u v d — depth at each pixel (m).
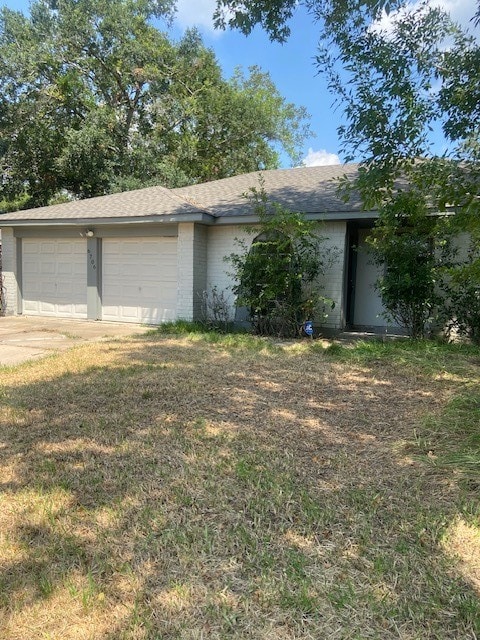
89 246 11.24
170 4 20.97
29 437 3.52
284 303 8.68
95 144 19.06
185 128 21.78
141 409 4.18
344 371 5.83
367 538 2.23
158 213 9.91
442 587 1.88
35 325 10.48
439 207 3.24
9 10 19.36
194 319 10.09
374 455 3.25
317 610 1.76
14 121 18.84
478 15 3.55
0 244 12.84
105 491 2.70
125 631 1.66
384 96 3.45
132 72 20.11
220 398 4.56
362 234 10.45
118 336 8.81
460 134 3.59
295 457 3.19
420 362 6.15
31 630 1.68
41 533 2.28
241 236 10.05
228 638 1.62
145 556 2.09
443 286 7.55
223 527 2.33
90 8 19.53
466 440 3.45
